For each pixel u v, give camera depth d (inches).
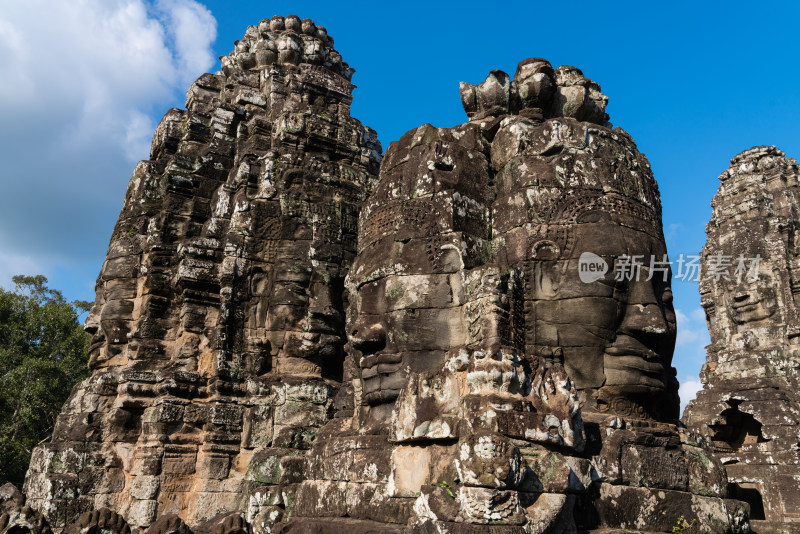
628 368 274.2
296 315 480.1
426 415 239.3
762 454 537.0
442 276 284.4
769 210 651.5
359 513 263.0
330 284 490.9
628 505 245.0
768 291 621.0
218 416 442.9
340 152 549.0
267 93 588.1
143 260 528.1
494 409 216.7
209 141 585.6
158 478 429.1
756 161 683.4
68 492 433.7
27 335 1137.4
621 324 279.4
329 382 474.0
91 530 289.6
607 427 255.3
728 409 572.4
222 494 430.6
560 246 283.7
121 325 513.7
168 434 443.2
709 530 261.6
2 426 952.9
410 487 238.8
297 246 493.7
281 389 456.4
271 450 399.9
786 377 578.6
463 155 312.3
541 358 250.1
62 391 1034.1
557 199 291.6
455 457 218.4
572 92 342.3
